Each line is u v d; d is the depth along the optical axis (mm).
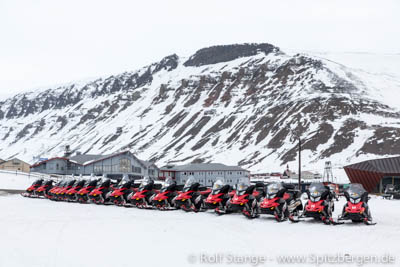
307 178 130875
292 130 176750
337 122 179500
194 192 27000
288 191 23469
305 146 167375
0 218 23156
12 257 12992
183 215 24812
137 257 12930
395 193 58281
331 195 21688
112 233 17719
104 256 13078
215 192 25266
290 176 134250
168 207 27797
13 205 32500
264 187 25203
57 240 15984
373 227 19734
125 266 11797
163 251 13836
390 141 152500
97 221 21828
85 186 36250
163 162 199500
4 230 18641
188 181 27328
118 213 25984
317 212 20797
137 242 15531
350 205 20781
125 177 31859
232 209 23375
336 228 19453
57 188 38500
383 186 78375
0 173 79250
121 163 112938
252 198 23469
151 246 14734
